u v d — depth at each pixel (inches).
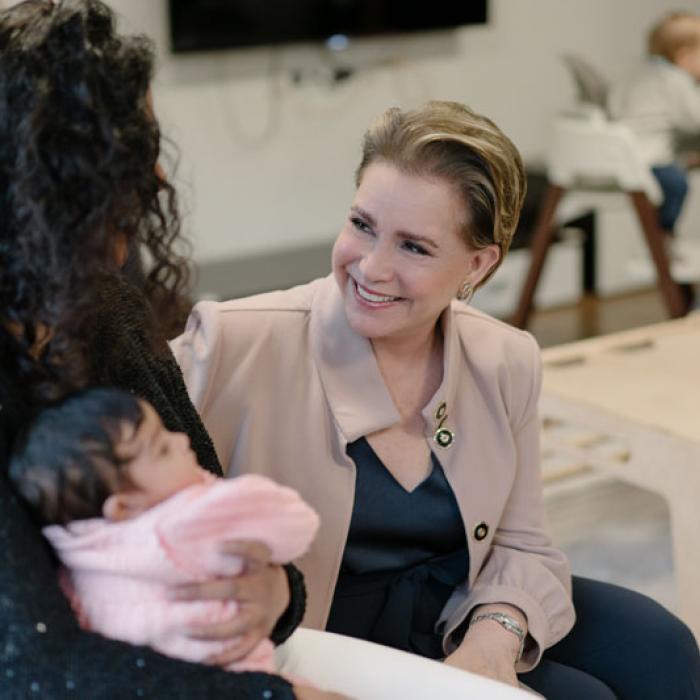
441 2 193.9
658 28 176.7
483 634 60.6
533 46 207.9
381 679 50.3
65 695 39.4
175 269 50.2
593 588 67.4
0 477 40.4
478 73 203.9
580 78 169.5
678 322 113.5
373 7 188.2
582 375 98.0
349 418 59.8
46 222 38.9
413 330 60.2
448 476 61.1
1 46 39.8
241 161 184.9
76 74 39.2
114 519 41.9
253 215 188.1
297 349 61.0
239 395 59.5
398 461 60.8
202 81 178.7
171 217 46.6
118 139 39.6
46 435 40.6
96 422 40.7
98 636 40.8
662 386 94.9
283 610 46.5
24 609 39.1
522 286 179.3
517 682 59.1
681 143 175.6
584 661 65.2
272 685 42.1
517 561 63.4
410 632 62.2
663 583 104.3
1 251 39.8
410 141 55.8
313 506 59.8
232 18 176.2
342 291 59.4
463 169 55.7
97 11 41.5
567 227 198.4
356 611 61.9
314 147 191.5
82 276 39.9
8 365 41.5
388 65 194.7
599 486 124.7
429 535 62.0
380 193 56.3
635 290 207.0
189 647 42.2
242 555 42.9
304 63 187.6
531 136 211.8
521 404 64.4
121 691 39.8
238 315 60.7
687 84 174.7
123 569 41.6
